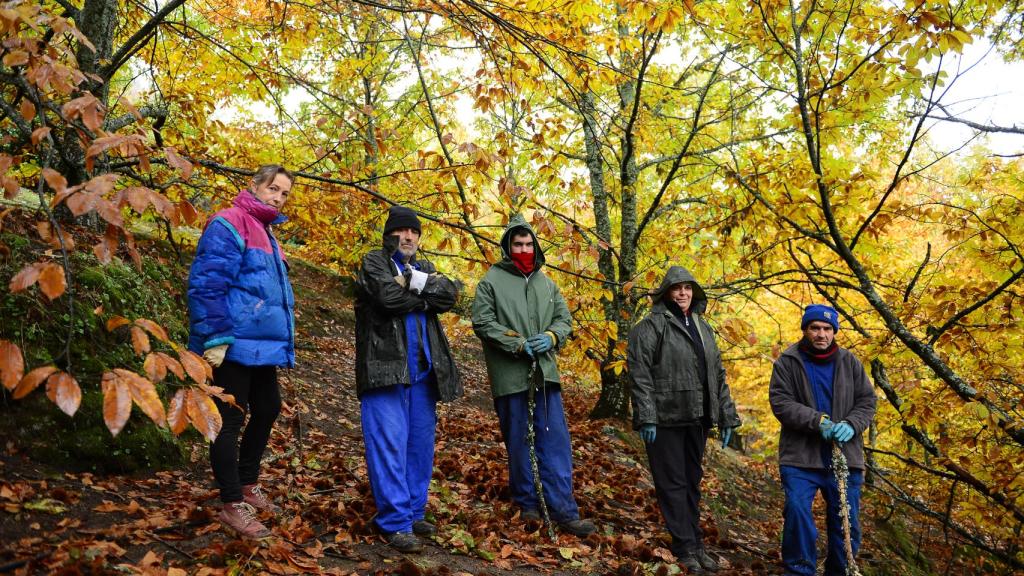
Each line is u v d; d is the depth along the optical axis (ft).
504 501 14.88
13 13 6.61
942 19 13.32
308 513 11.45
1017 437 16.46
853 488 12.94
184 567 8.29
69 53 7.53
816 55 17.57
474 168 14.23
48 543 7.83
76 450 10.82
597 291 17.16
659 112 27.22
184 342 16.38
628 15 15.12
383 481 10.87
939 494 25.50
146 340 6.39
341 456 16.37
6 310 11.35
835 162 20.17
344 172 15.30
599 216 28.30
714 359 14.37
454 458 17.90
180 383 14.35
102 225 16.74
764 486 33.30
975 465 18.86
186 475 12.32
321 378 26.00
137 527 8.97
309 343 31.63
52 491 9.25
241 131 22.31
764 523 24.68
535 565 11.34
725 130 28.58
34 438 10.43
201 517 9.91
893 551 26.37
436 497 13.97
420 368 11.63
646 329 14.21
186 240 23.32
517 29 14.01
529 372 13.56
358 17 18.40
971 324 18.07
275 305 10.10
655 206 24.53
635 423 13.84
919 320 20.10
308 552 9.64
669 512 13.70
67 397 5.72
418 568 9.66
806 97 17.40
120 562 7.91
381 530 10.97
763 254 22.13
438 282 11.71
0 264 11.78
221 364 9.55
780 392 13.37
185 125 20.29
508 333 13.30
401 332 11.32
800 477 13.01
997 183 18.99
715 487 26.32
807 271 20.39
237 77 20.66
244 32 21.03
